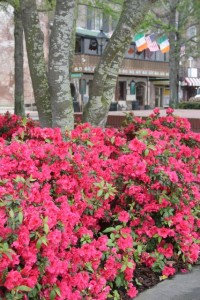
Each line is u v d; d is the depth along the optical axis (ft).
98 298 10.21
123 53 18.38
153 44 101.91
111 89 18.67
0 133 20.01
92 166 12.84
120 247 11.27
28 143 12.33
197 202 14.07
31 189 9.70
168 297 11.31
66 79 17.35
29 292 9.14
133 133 17.40
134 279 12.14
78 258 10.10
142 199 12.62
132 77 128.67
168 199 12.75
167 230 12.58
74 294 9.64
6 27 91.76
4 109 87.15
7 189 9.33
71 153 12.51
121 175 12.94
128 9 17.78
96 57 104.32
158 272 12.62
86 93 106.11
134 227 12.85
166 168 13.14
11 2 34.71
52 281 9.34
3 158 10.85
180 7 75.41
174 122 18.83
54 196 11.48
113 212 13.03
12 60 93.35
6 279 8.52
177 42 82.28
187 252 12.90
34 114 67.10
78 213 11.16
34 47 17.87
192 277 12.56
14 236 8.88
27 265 8.88
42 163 11.74
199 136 17.62
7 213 9.00
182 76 146.20
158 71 132.36
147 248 12.97
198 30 90.58
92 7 45.73
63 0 16.93
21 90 44.09
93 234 12.01
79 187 11.95
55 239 9.10
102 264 11.07
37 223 8.94
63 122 17.33
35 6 17.74
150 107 136.05
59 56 17.15
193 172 15.52
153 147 13.12
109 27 101.71
